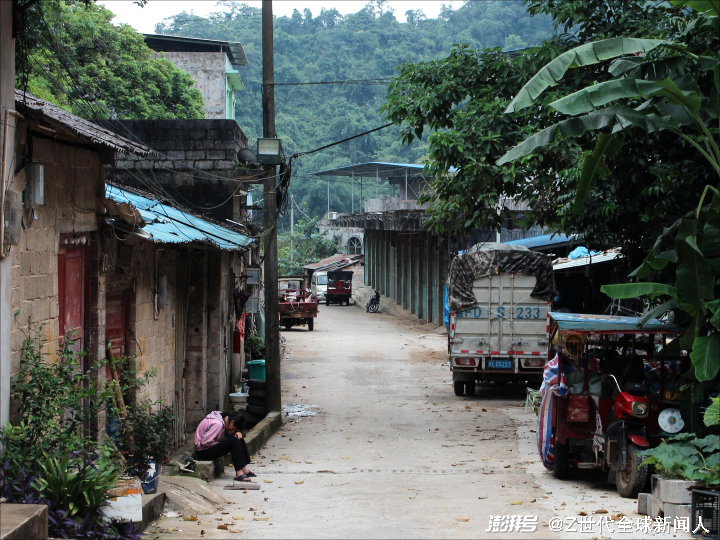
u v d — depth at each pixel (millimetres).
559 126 8367
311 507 7957
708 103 7906
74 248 7684
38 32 9062
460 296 18172
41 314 6555
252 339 23438
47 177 6676
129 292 9875
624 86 7820
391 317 43844
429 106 12617
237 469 9711
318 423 14898
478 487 9086
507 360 18094
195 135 17734
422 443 12758
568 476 9859
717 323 7332
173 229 10305
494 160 12000
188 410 14289
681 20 11594
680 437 7484
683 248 7801
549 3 12727
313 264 61938
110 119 13914
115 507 5922
